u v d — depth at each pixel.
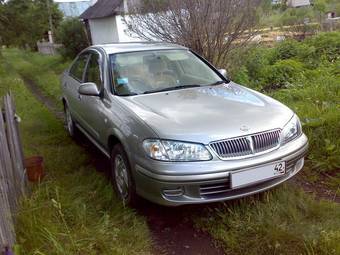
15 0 20.08
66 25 21.52
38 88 13.26
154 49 4.99
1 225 2.52
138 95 4.22
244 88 4.62
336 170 4.46
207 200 3.27
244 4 7.99
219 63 8.38
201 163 3.22
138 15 8.95
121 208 3.74
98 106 4.46
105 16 20.64
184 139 3.28
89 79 5.12
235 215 3.45
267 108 3.87
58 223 3.25
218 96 4.16
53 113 8.52
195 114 3.63
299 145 3.67
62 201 3.64
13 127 3.99
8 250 2.47
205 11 7.89
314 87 7.14
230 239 3.21
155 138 3.33
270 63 10.87
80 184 4.31
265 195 3.71
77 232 3.20
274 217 3.37
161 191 3.29
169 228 3.56
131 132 3.57
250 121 3.54
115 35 20.38
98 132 4.54
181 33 8.14
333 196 3.93
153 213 3.78
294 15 16.23
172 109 3.76
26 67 21.28
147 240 3.27
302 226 3.25
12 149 3.68
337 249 2.94
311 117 5.51
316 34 13.42
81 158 5.22
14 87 11.99
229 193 3.35
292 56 11.07
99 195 4.00
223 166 3.23
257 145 3.41
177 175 3.20
